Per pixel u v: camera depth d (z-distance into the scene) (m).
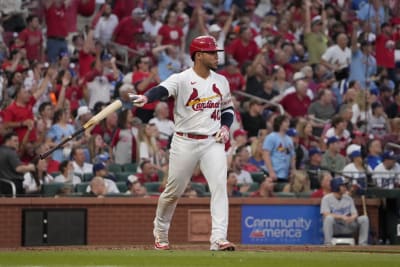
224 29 70.31
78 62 62.78
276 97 64.50
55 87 58.72
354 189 52.78
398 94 65.69
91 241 50.34
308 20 70.94
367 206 52.62
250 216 51.75
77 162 53.16
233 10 71.31
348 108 62.62
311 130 60.50
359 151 56.56
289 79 68.19
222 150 33.69
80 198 50.28
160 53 64.81
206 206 51.25
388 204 52.62
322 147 60.19
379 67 67.88
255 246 37.38
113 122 56.69
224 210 33.25
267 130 58.72
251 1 74.69
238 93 63.56
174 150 33.69
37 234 49.72
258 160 57.50
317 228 52.28
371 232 52.53
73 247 38.38
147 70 60.94
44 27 65.12
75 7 65.62
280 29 72.25
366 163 57.41
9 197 49.75
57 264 28.33
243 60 67.62
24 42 62.62
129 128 56.16
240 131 57.12
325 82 67.88
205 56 33.19
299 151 58.22
